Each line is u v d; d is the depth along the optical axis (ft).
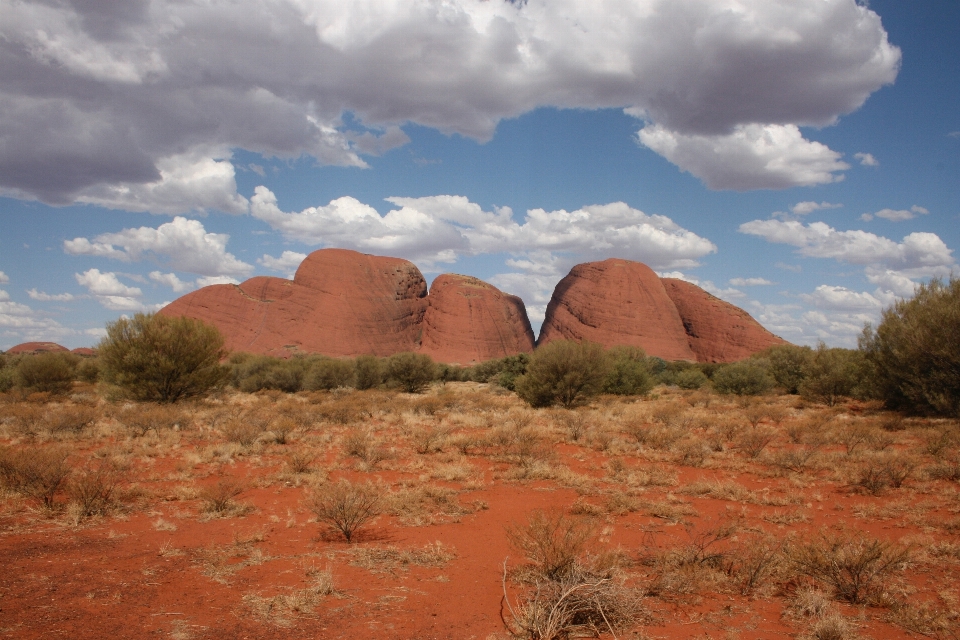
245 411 76.54
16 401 91.97
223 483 31.63
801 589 19.43
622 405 90.74
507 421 68.85
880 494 35.35
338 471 42.27
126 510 30.12
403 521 28.32
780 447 53.26
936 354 69.51
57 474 31.35
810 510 31.63
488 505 31.68
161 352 87.66
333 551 23.27
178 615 16.31
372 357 143.64
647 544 24.44
